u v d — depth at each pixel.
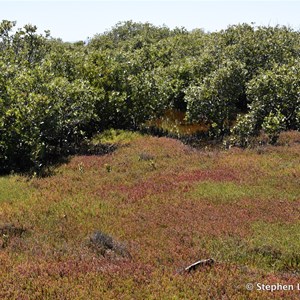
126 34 62.16
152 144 24.11
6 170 20.52
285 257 10.54
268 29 36.81
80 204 14.94
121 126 28.58
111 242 11.03
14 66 23.67
